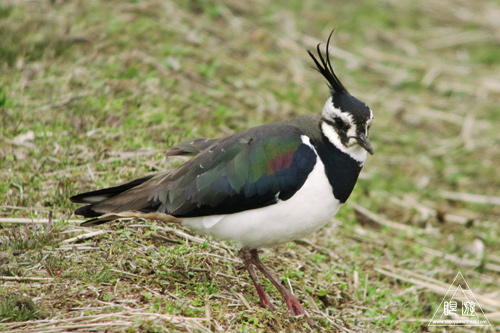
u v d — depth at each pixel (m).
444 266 12.24
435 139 16.59
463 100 18.00
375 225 13.26
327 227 12.19
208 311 8.09
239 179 8.62
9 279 8.38
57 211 10.11
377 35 19.97
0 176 10.67
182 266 9.38
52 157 11.30
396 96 17.77
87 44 15.27
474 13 21.78
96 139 12.12
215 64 16.33
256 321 8.34
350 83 17.72
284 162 8.66
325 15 20.19
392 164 15.56
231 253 10.12
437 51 19.84
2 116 12.17
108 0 17.31
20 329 7.39
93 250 9.27
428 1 22.14
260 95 15.83
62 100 13.12
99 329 7.48
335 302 10.05
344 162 8.89
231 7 19.08
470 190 15.02
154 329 7.53
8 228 9.55
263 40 18.06
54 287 8.31
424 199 14.58
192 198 8.68
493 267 12.47
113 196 8.95
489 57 19.64
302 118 9.29
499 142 16.64
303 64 17.77
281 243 9.04
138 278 8.81
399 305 10.55
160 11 17.50
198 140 9.59
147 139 12.55
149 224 10.16
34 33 15.27
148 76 14.81
